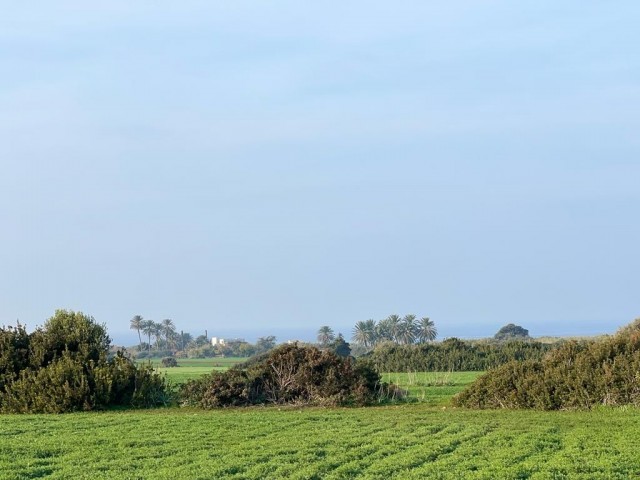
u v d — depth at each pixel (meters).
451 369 75.81
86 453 26.02
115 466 23.80
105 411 43.19
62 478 22.02
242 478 21.91
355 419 35.81
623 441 27.27
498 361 76.50
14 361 46.84
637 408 38.34
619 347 42.28
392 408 42.81
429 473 22.28
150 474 22.47
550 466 22.86
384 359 81.88
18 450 26.59
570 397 40.12
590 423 33.19
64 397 43.03
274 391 46.31
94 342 48.81
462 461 24.09
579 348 43.78
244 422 34.72
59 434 31.03
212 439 29.33
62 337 48.47
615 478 21.25
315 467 23.22
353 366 47.38
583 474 21.72
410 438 28.73
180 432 31.28
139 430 32.03
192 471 22.73
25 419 37.41
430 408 42.31
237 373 46.94
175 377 74.25
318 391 45.78
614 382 39.84
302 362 47.38
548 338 106.12
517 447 26.36
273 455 25.53
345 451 26.22
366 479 21.47
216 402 44.81
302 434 30.41
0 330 48.66
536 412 39.00
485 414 37.88
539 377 41.72
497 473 22.02
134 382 45.91
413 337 197.75
